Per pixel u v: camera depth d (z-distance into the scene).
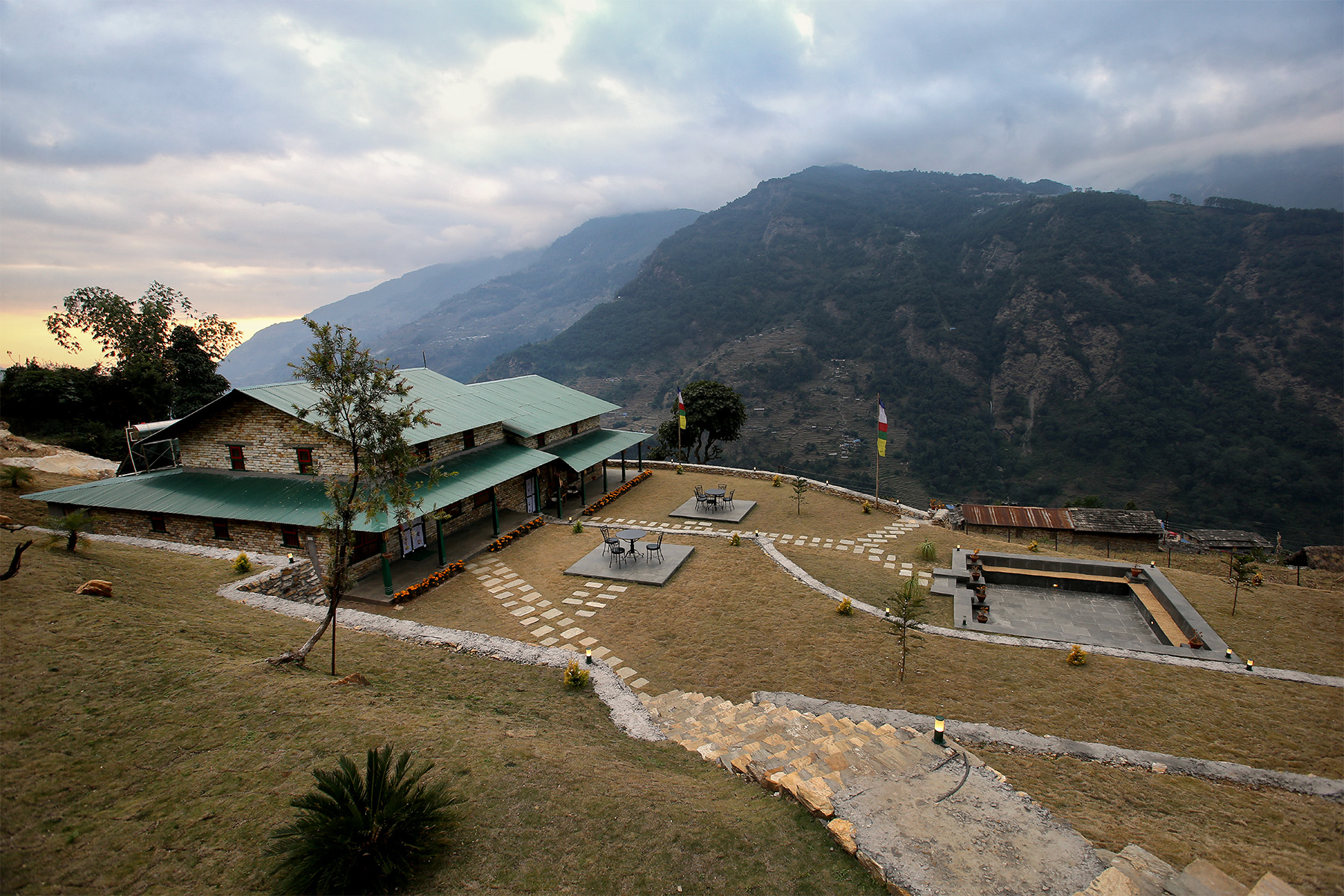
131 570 16.98
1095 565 23.95
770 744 11.01
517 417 33.75
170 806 7.84
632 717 12.38
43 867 6.70
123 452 42.34
